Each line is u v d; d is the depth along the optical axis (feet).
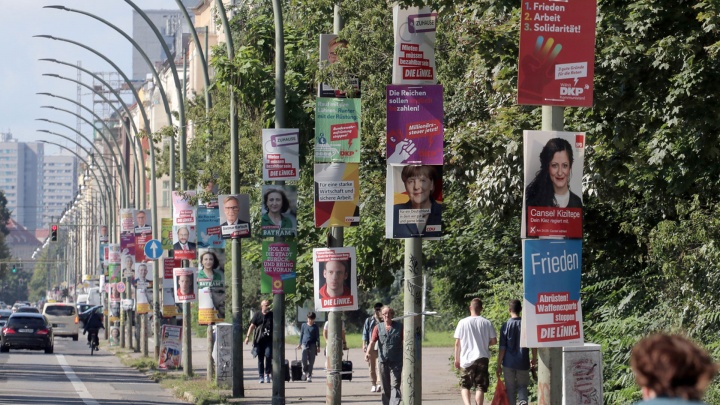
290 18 185.98
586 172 122.62
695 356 31.76
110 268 446.19
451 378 244.83
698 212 116.57
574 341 79.87
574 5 80.18
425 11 104.73
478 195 127.13
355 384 229.04
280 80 154.71
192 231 234.99
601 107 110.83
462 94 151.74
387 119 103.71
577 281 79.77
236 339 191.31
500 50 113.80
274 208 152.97
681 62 108.37
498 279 185.78
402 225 103.45
